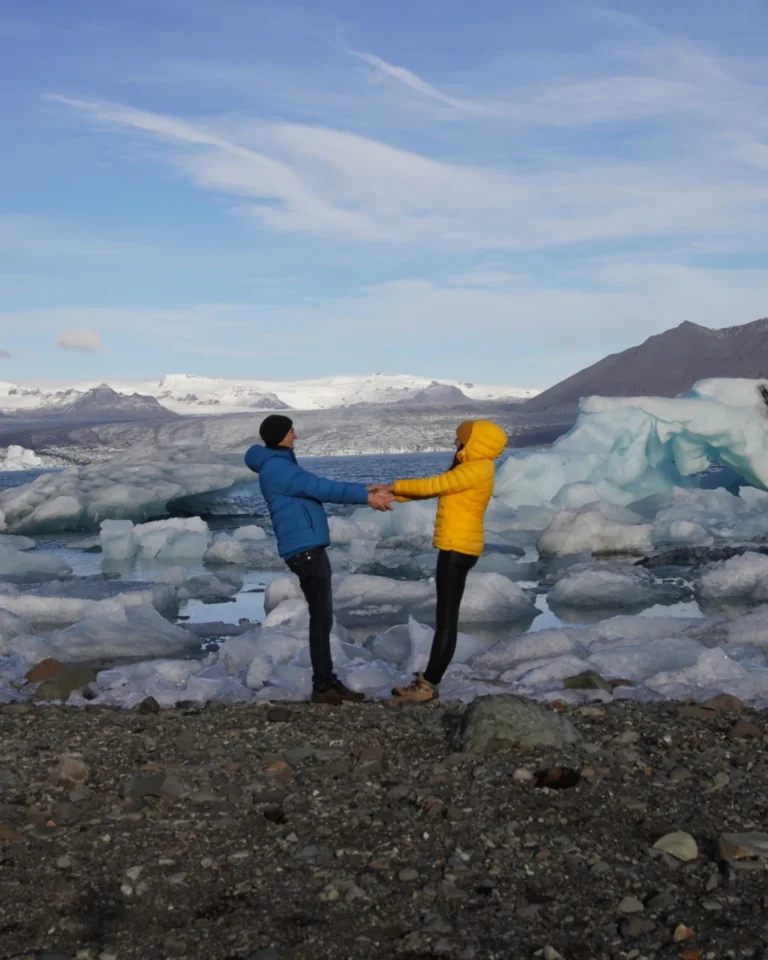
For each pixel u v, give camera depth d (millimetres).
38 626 9438
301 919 2529
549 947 2299
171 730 4566
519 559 14820
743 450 22234
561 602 10281
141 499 23562
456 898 2617
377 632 8594
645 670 6254
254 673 6266
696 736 4254
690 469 23703
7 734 4559
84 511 22938
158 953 2357
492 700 4219
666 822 3189
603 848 2957
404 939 2396
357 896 2643
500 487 22312
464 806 3357
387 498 5281
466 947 2346
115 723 4754
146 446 28859
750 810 3295
